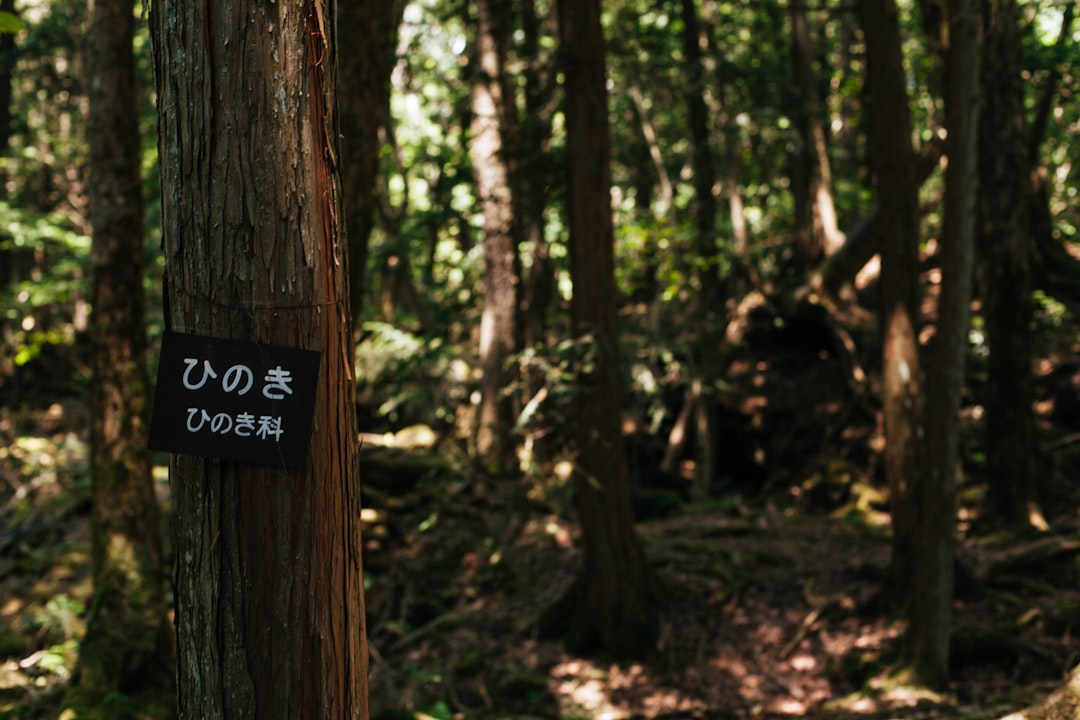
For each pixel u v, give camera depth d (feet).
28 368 57.88
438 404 44.34
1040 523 32.24
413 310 47.96
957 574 27.96
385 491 37.04
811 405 44.52
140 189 23.76
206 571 6.97
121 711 21.75
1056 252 45.42
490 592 32.55
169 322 7.07
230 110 6.76
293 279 6.86
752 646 27.94
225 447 6.83
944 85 26.48
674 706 25.77
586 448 28.50
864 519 38.42
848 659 25.93
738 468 45.06
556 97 34.09
